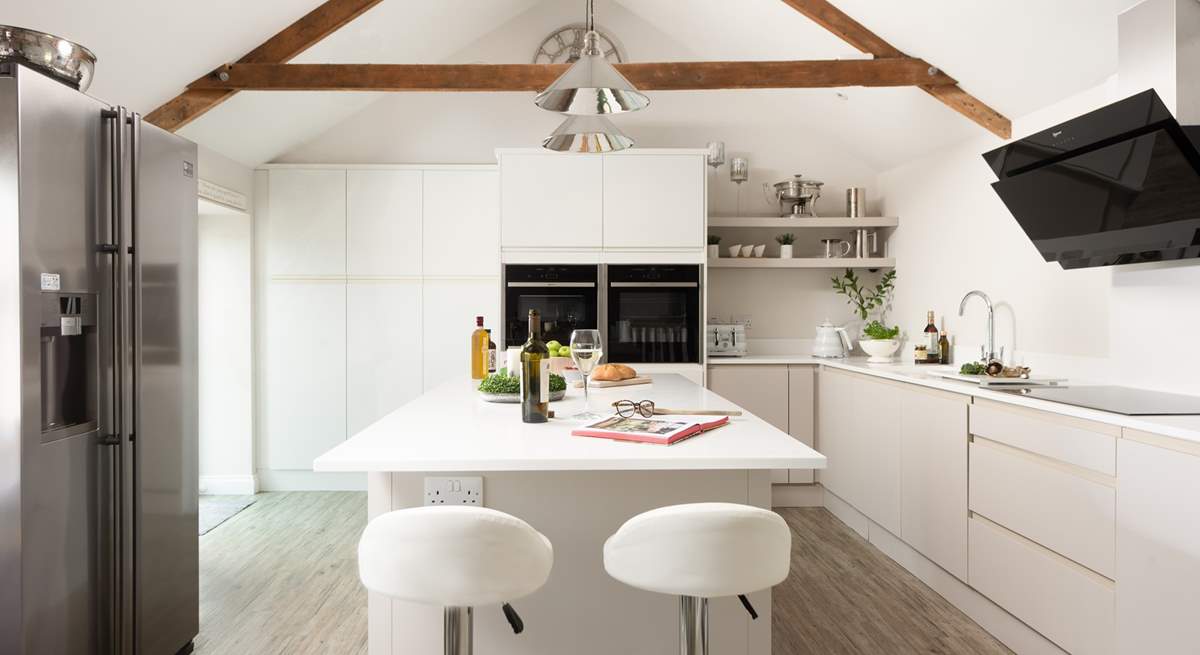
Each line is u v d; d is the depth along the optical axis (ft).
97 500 7.16
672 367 15.89
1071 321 11.04
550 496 6.46
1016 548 8.66
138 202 7.52
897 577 11.43
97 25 9.46
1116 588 7.06
